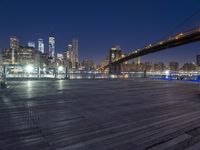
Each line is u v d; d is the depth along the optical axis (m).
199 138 2.98
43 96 6.76
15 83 12.22
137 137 2.98
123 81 15.73
